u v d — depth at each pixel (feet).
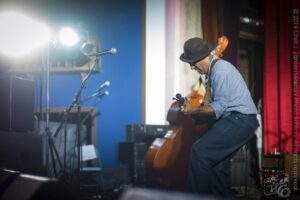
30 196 5.66
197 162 9.80
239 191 16.24
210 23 18.40
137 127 16.47
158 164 12.50
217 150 9.84
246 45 21.58
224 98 9.96
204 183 9.77
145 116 18.06
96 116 18.40
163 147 12.57
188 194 4.19
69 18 19.13
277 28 19.01
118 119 18.30
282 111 18.71
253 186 17.43
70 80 18.80
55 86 18.89
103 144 18.29
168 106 17.85
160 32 18.22
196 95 13.94
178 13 18.10
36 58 18.81
